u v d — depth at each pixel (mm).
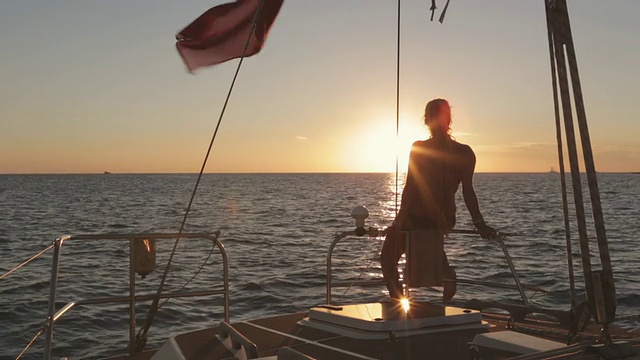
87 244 26672
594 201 2205
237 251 24094
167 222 43094
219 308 13016
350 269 18688
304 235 31656
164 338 10742
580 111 2205
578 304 2484
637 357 2246
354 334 3090
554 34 2271
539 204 62875
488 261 19672
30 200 79062
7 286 16312
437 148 4344
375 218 43281
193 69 4238
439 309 3375
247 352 2633
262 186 154375
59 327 11594
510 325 3391
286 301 13750
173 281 16922
